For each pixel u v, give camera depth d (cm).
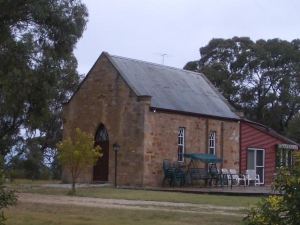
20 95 2145
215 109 3969
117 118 3512
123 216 1595
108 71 3603
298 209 780
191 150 3684
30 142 4841
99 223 1430
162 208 1892
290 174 800
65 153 2547
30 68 2139
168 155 3525
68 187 3022
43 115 2252
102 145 3594
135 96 3438
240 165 4084
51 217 1541
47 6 2036
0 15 1964
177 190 2977
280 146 4328
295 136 6284
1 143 4028
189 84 4047
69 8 2200
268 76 6819
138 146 3391
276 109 6775
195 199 2336
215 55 6956
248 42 6919
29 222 1434
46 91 2170
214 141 3891
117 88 3538
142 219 1538
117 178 3453
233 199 2362
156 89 3650
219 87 6694
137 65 3772
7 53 2050
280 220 783
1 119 3766
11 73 2045
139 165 3372
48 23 2114
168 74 3953
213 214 1698
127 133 3453
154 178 3419
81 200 2189
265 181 4247
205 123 3809
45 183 3606
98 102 3634
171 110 3534
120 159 3462
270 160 4306
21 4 1970
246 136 4156
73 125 3753
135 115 3425
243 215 1670
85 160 2559
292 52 6775
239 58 6825
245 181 3962
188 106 3722
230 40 6919
